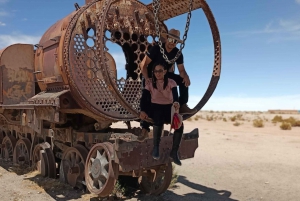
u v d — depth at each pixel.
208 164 10.55
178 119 4.30
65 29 6.66
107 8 5.30
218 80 5.82
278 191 7.36
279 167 9.97
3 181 7.93
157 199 6.71
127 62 7.84
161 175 6.71
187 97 4.92
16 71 8.98
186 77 4.86
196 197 6.88
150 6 7.17
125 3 6.97
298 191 7.35
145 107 4.59
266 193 7.21
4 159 11.11
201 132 21.97
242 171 9.46
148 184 7.16
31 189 7.24
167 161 6.09
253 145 15.09
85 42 6.62
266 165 10.29
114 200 6.59
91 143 6.91
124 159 5.50
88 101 6.46
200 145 15.12
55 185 7.43
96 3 6.83
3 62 8.77
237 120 38.91
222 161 11.05
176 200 6.65
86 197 6.66
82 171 7.07
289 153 12.64
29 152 9.53
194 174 9.12
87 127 7.53
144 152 5.75
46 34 8.09
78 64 6.49
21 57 9.04
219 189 7.54
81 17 6.61
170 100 4.53
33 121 7.86
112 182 5.77
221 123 32.81
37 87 9.43
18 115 9.23
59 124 7.65
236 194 7.13
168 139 6.12
